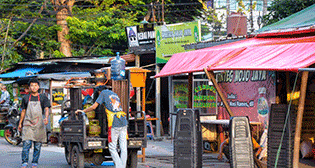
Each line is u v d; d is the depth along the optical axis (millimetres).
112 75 11836
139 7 43781
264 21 28641
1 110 23359
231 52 11125
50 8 44969
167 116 28031
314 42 9852
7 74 26688
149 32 23875
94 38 42250
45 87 19391
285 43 10789
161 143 20688
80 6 43469
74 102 12305
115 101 11039
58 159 14820
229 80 17656
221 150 14164
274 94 14328
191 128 9727
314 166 12398
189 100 14750
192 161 9664
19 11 41844
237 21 22016
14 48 39844
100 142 11383
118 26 41250
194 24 21688
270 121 9508
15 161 14414
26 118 12406
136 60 24922
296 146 8859
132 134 12312
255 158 11586
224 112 18094
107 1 43719
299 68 8297
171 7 42812
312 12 13773
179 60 12938
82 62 23859
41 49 42625
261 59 9812
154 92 28328
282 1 27203
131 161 12266
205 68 10477
